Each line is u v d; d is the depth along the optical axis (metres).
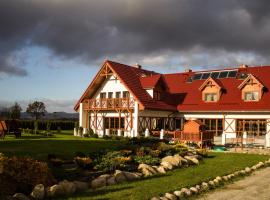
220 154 23.12
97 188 11.31
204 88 38.84
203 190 12.02
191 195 11.32
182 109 38.69
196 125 29.12
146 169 14.22
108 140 31.72
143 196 10.35
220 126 36.47
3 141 27.11
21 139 29.69
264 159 20.80
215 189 12.41
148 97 37.25
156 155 17.86
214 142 33.03
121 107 36.44
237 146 30.06
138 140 24.84
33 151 20.09
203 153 21.05
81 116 40.31
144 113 36.00
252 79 35.66
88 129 37.44
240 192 12.02
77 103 40.66
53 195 10.10
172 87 43.59
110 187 11.46
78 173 12.94
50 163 14.55
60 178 11.98
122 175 12.62
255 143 31.52
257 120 34.09
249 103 35.31
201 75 43.53
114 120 38.31
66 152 20.08
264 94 35.44
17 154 18.33
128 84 36.44
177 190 11.39
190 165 17.23
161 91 39.19
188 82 43.41
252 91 35.72
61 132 45.00
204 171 15.31
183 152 19.47
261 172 16.41
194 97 40.12
